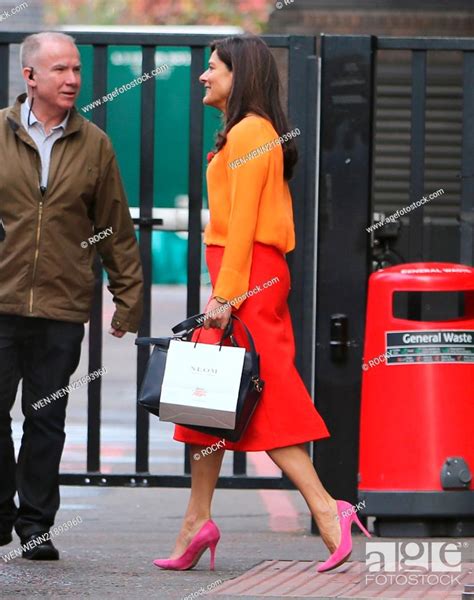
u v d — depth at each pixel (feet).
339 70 55.77
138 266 51.62
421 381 54.60
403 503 54.54
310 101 57.36
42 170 49.11
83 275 50.03
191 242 58.39
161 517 63.41
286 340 47.85
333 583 46.50
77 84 48.88
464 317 56.59
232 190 46.60
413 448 54.60
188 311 58.49
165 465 76.48
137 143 60.49
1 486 51.06
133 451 82.12
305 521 62.95
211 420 45.47
